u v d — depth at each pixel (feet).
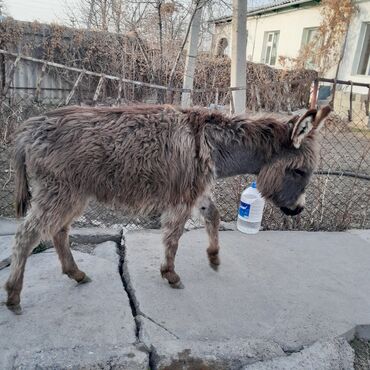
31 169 7.65
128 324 7.73
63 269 8.74
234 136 8.54
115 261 10.24
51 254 10.29
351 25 40.47
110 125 7.80
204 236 11.89
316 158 8.88
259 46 57.93
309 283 9.81
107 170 7.80
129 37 28.71
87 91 29.17
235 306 8.63
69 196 7.75
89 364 6.53
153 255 10.47
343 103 34.94
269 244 11.78
